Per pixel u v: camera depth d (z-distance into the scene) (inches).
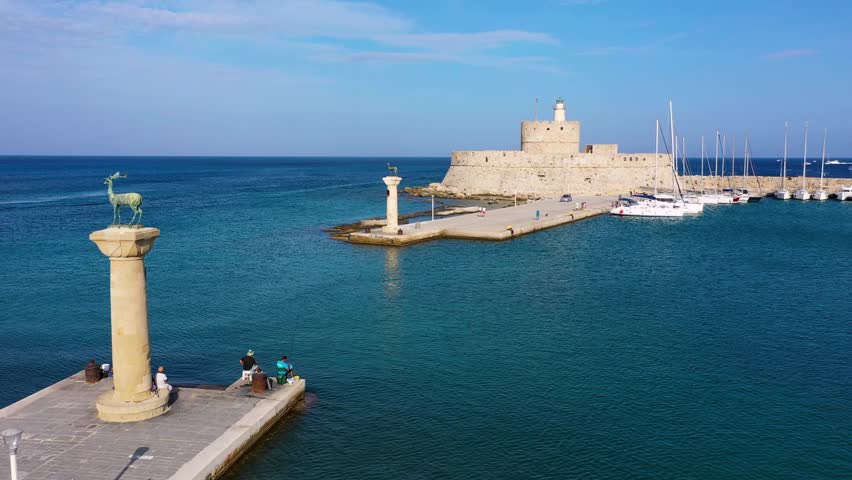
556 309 1280.8
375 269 1675.7
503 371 932.6
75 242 2209.6
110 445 629.3
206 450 623.8
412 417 778.8
